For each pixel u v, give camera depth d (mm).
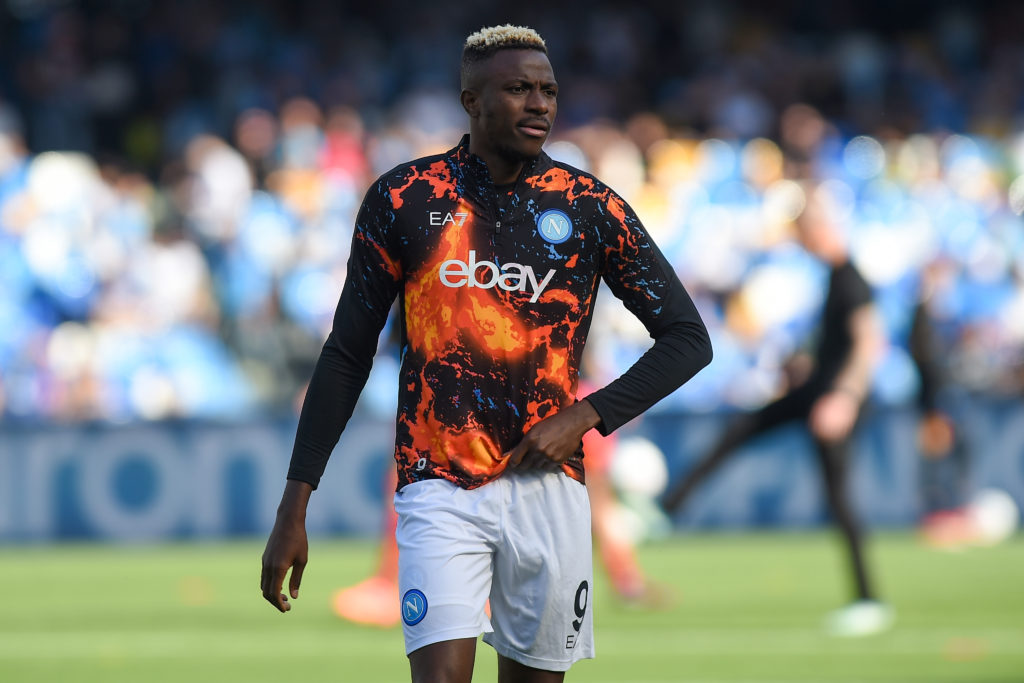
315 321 46188
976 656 22766
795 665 22062
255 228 47875
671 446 40031
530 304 11852
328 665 22250
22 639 24938
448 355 11820
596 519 27844
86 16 61812
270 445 40094
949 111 60844
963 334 46938
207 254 47438
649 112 61719
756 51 63562
